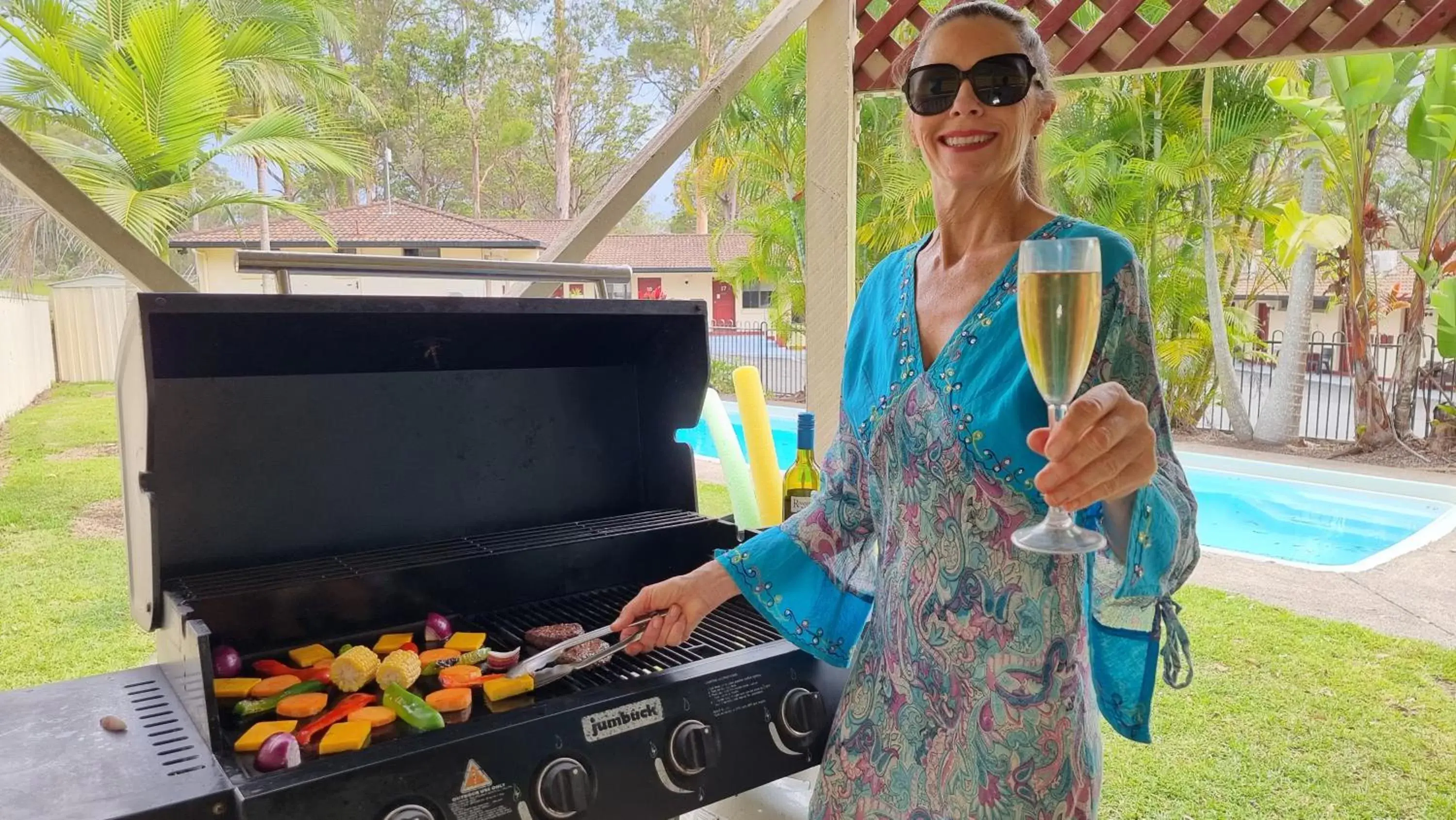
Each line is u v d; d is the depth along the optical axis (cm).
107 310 501
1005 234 108
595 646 117
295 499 133
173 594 110
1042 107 112
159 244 334
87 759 88
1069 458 71
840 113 232
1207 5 202
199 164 366
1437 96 755
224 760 88
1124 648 106
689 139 204
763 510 188
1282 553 697
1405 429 1009
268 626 118
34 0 334
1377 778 282
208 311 103
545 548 142
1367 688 355
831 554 125
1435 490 781
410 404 143
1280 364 1088
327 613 123
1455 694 348
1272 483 851
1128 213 1049
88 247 147
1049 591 99
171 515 122
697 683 109
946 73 105
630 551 151
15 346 480
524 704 105
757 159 1275
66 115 349
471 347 145
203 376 124
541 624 134
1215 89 1016
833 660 124
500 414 153
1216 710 334
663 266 1898
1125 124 1037
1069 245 75
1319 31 192
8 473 445
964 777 103
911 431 108
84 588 325
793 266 1359
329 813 83
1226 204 1077
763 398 191
